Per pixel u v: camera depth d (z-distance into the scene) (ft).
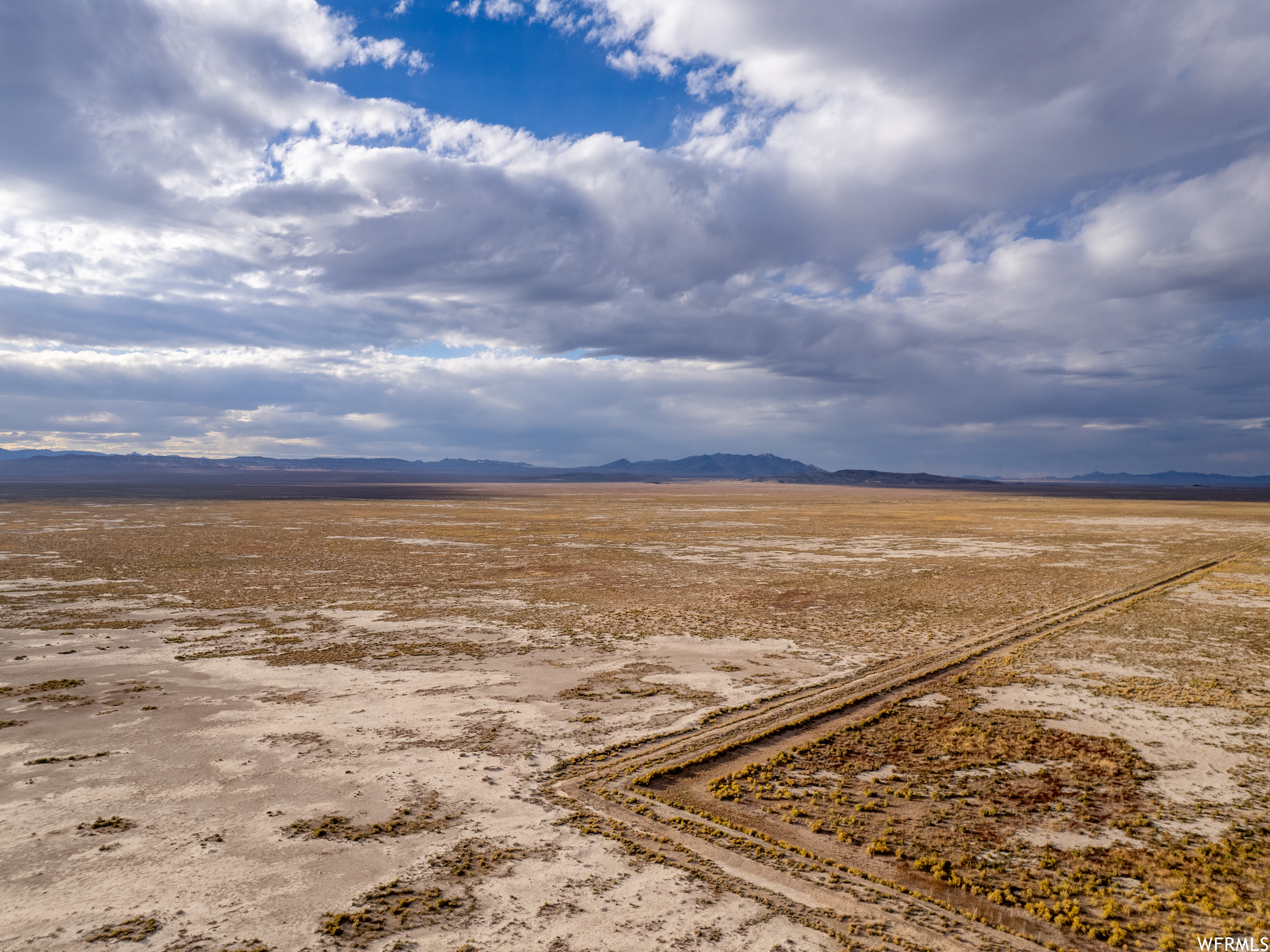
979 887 38.52
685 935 33.88
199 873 38.75
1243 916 35.96
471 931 34.04
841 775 53.67
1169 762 55.77
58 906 35.50
